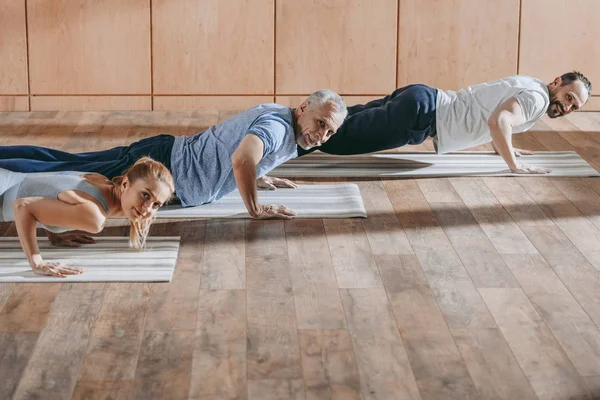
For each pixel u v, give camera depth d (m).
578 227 4.46
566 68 6.91
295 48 6.80
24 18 6.64
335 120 4.31
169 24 6.71
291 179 5.17
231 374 3.06
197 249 4.12
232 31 6.75
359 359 3.17
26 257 3.93
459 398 2.95
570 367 3.14
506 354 3.23
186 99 6.88
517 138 6.12
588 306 3.61
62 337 3.28
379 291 3.72
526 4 6.78
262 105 4.50
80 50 6.73
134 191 3.55
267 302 3.60
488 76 6.92
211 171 4.48
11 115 6.64
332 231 4.37
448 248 4.18
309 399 2.92
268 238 4.26
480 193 4.96
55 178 3.65
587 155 5.74
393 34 6.80
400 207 4.73
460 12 6.78
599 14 6.82
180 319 3.44
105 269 3.84
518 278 3.86
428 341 3.31
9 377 3.01
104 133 6.18
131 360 3.14
